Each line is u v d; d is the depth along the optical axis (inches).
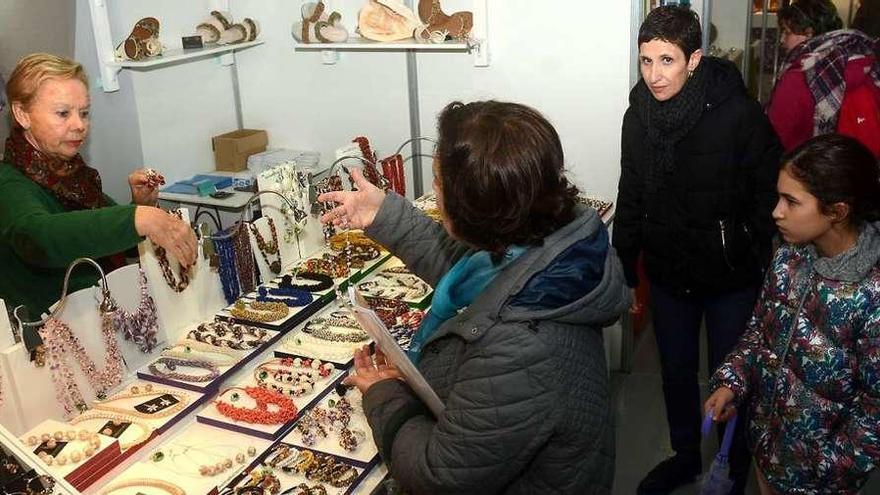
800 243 74.7
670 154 96.5
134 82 142.2
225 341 87.5
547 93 133.1
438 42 129.9
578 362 49.9
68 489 59.5
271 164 148.5
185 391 79.8
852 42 121.6
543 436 48.6
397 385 59.2
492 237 50.3
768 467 80.6
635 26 124.0
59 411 74.0
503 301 49.3
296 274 106.1
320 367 85.4
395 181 129.9
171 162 151.5
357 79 145.9
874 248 70.9
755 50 169.9
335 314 98.1
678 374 109.1
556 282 49.2
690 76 94.3
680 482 115.3
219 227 148.3
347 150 123.7
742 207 96.8
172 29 147.0
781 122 126.3
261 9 148.9
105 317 78.5
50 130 79.3
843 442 74.0
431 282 72.2
